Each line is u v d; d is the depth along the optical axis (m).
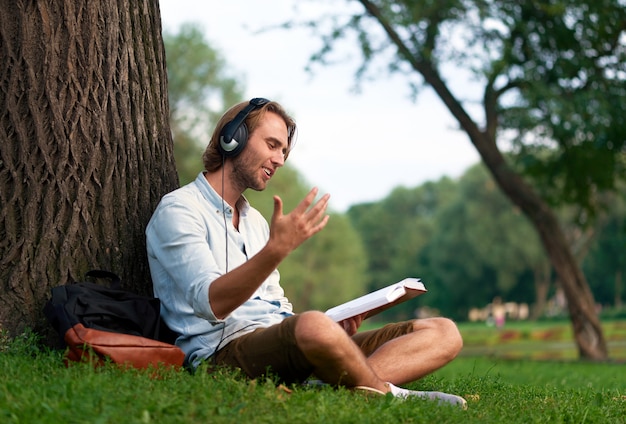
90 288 4.15
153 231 4.21
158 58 5.19
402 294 4.27
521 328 45.03
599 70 16.27
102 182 4.80
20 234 4.62
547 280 58.81
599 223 41.84
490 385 5.38
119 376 3.67
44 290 4.59
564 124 15.58
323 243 51.22
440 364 4.33
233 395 3.60
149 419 3.14
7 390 3.37
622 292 62.75
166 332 4.30
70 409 3.15
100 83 4.86
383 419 3.52
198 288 3.91
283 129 4.38
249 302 4.28
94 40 4.86
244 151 4.30
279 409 3.47
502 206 58.38
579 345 17.38
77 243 4.70
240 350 4.06
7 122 4.72
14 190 4.66
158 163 5.11
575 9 15.66
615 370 11.86
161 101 5.18
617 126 15.98
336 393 3.76
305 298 51.81
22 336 4.41
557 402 4.68
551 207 18.64
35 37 4.77
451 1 15.18
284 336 3.86
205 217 4.23
